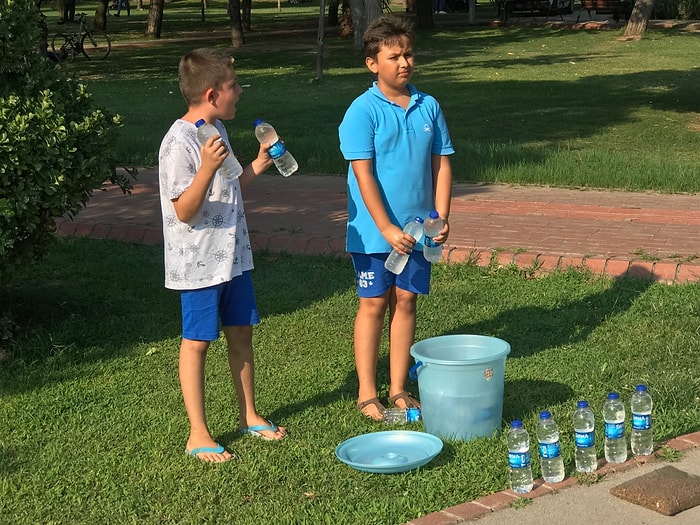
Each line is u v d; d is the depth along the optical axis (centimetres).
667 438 441
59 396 497
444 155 473
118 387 507
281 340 564
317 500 402
